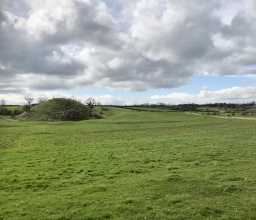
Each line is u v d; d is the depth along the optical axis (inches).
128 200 690.2
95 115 5708.7
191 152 1389.0
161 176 914.7
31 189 824.3
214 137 1998.0
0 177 957.2
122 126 3193.9
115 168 1075.3
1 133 2549.2
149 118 4763.8
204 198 704.4
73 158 1312.7
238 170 990.4
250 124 3223.4
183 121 3949.3
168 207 649.6
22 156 1391.5
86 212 629.9
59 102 6013.8
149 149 1525.6
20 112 6136.8
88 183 875.4
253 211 621.9
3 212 637.3
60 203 683.4
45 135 2393.0
